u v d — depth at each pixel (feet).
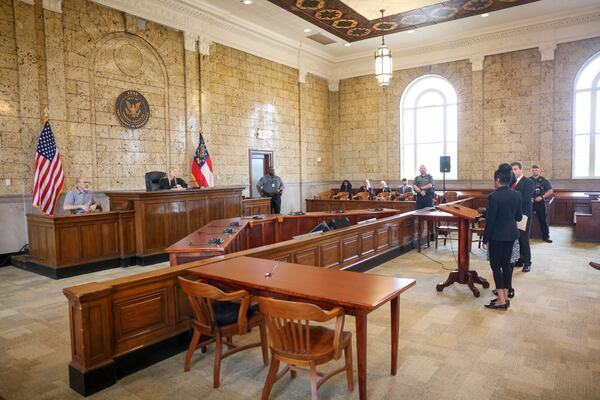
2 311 15.07
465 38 39.88
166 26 30.78
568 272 19.52
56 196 23.61
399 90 45.11
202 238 15.71
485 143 40.47
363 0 30.68
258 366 10.63
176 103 31.73
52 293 17.35
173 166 31.53
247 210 32.04
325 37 40.32
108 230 21.67
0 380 10.00
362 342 8.30
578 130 37.68
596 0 32.50
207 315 9.53
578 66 35.96
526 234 19.60
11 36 23.08
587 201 34.27
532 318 13.51
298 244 15.11
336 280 9.38
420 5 31.71
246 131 38.11
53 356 11.33
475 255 23.79
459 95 41.60
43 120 24.41
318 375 9.22
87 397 9.16
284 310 7.72
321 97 47.96
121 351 10.08
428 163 45.39
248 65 38.17
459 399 8.84
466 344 11.60
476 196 37.37
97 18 26.78
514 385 9.36
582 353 10.91
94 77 26.81
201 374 10.21
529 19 36.29
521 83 38.42
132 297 10.29
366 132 47.60
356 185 48.70
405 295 16.22
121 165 28.40
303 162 45.14
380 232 21.90
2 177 23.06
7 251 23.32
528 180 19.40
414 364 10.46
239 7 32.58
